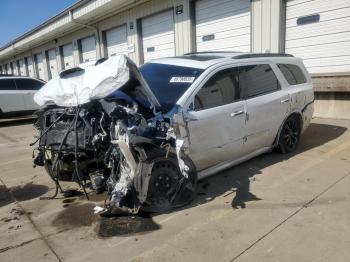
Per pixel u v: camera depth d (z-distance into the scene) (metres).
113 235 3.45
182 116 3.95
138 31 15.17
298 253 3.02
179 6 12.61
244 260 2.95
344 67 8.66
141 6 14.65
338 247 3.09
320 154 5.83
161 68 5.03
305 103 6.04
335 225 3.47
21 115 12.41
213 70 4.57
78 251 3.20
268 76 5.39
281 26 9.60
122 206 3.82
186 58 5.21
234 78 4.81
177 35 13.01
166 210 3.88
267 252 3.05
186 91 4.26
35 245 3.34
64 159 4.04
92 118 3.89
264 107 5.10
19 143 8.59
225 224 3.57
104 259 3.05
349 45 8.46
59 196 4.50
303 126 6.16
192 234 3.40
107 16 16.89
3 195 4.72
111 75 3.76
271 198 4.16
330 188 4.39
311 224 3.50
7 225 3.79
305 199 4.10
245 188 4.48
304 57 9.41
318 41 9.05
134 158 3.71
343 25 8.49
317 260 2.91
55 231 3.59
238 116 4.68
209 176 4.80
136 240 3.34
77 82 4.04
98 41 18.56
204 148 4.30
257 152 5.32
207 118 4.26
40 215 3.99
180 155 3.74
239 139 4.77
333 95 9.01
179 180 3.98
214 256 3.02
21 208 4.23
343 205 3.90
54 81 4.35
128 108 3.89
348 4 8.31
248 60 5.11
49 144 4.08
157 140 3.86
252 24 10.25
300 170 5.08
